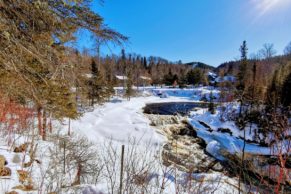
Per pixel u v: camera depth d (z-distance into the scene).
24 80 2.79
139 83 50.84
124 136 15.41
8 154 4.80
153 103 34.00
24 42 2.57
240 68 27.86
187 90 46.09
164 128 18.47
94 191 3.07
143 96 40.62
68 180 4.54
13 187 3.41
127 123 18.81
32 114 6.73
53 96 6.41
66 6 2.91
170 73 57.31
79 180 4.42
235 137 14.52
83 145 8.34
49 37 2.88
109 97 29.30
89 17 3.16
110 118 20.47
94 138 14.31
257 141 10.45
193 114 23.70
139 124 18.36
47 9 2.70
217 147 12.38
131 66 36.12
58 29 3.04
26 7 2.52
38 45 2.74
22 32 2.65
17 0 2.42
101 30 3.29
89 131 16.36
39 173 4.26
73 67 3.13
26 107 6.25
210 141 14.79
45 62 2.78
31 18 2.64
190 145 14.34
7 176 3.80
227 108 19.30
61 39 3.10
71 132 13.59
